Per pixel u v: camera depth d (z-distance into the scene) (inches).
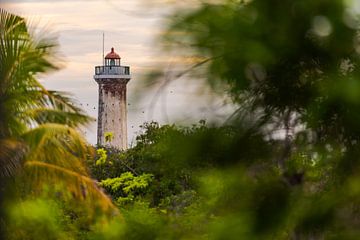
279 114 397.1
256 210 414.3
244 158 406.0
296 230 417.1
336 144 400.5
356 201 411.2
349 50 375.9
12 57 1143.0
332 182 412.2
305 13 367.2
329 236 417.1
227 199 427.5
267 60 370.3
